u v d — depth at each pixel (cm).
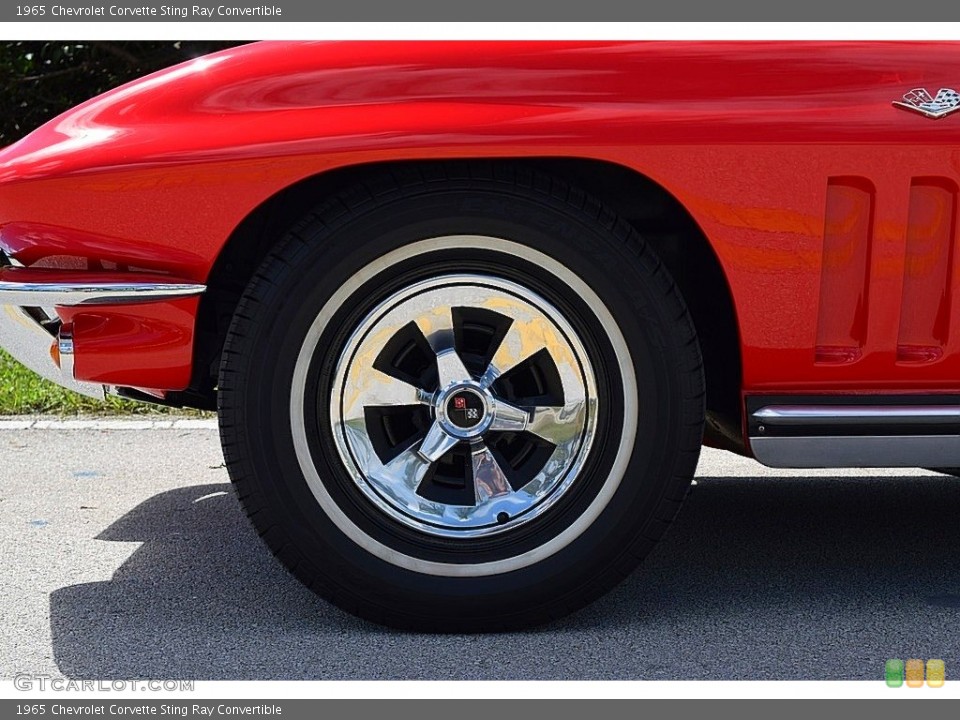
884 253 248
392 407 258
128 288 245
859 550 330
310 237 248
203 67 255
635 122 244
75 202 244
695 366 256
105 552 325
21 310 271
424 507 260
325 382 254
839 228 250
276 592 292
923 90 249
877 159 246
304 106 247
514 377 263
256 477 252
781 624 271
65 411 511
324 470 255
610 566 260
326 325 251
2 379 542
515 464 264
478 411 258
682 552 328
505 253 252
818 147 245
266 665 247
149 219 244
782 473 427
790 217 246
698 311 282
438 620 260
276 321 249
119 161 244
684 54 250
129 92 256
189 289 246
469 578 259
